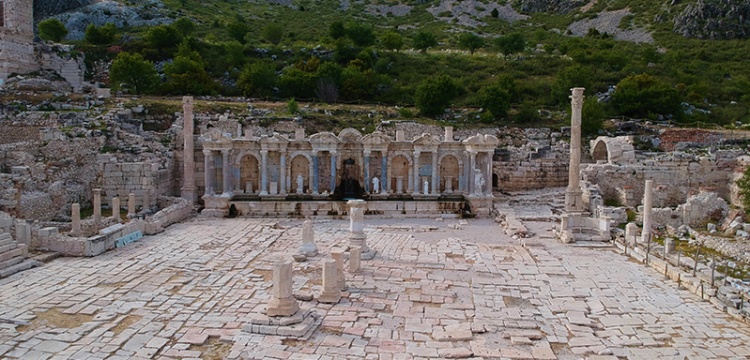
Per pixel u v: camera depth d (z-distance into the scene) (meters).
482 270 26.03
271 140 42.38
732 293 21.48
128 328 18.31
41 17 114.88
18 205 32.00
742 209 37.91
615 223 34.81
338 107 65.31
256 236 33.47
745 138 52.12
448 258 28.42
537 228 35.97
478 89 79.88
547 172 49.62
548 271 25.98
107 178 40.72
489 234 34.94
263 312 19.02
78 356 16.17
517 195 46.75
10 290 21.97
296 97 73.44
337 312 20.09
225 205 41.00
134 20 116.06
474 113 66.94
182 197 42.62
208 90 70.69
